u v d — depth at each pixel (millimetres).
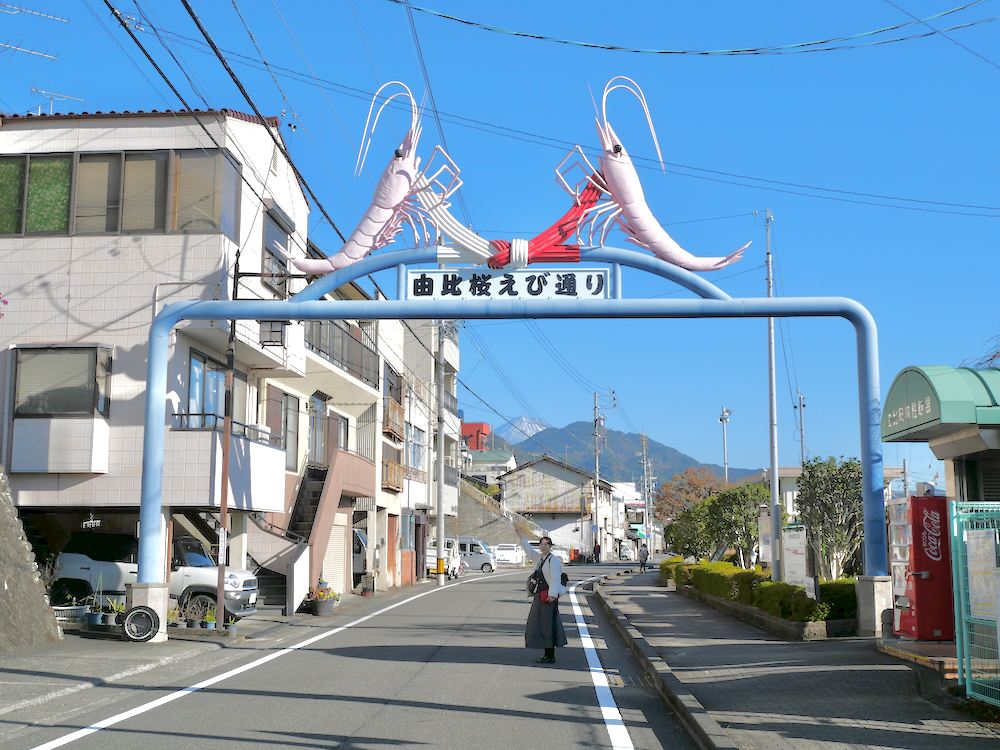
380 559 30641
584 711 8703
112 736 7555
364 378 28891
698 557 36469
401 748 7109
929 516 10922
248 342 17844
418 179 14305
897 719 7574
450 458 52438
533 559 12492
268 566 20828
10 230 17000
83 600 16656
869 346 13695
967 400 10055
